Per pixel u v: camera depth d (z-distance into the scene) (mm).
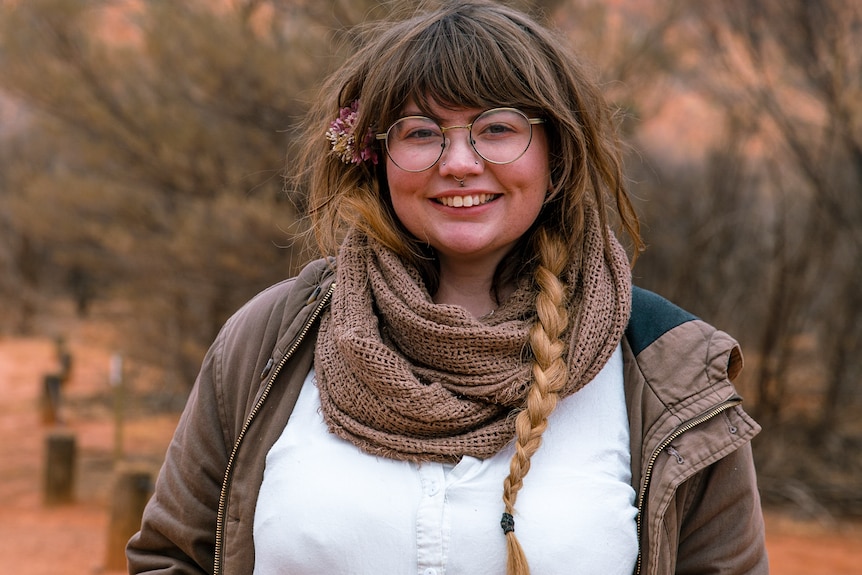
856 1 9023
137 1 8906
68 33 8430
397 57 1797
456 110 1762
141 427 11445
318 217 2023
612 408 1805
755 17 9180
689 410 1745
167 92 8422
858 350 9406
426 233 1826
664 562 1725
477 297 1923
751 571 1786
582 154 1817
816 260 9195
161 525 1929
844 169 9391
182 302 9461
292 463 1789
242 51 7664
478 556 1689
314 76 7512
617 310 1803
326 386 1830
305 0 8047
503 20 1820
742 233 9453
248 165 8289
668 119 10586
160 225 8797
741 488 1772
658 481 1729
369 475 1740
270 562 1756
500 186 1787
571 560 1678
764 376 8836
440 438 1745
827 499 8188
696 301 9312
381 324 1852
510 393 1738
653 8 8133
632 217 1948
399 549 1703
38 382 14914
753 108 9453
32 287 20812
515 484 1679
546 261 1837
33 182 9398
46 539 7180
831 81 9094
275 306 1957
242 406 1908
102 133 8578
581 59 1990
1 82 8555
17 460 9930
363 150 1896
